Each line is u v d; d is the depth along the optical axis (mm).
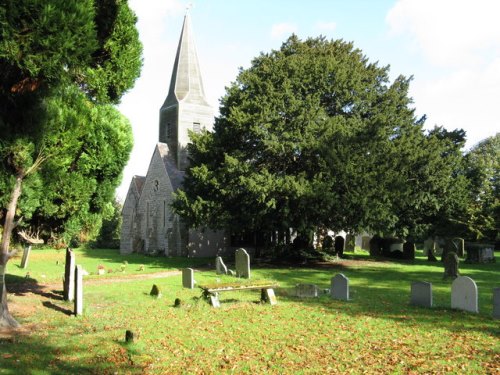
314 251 30328
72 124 10727
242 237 38906
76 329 10320
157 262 31453
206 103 42094
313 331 10328
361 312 12453
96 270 25656
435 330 10305
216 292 13570
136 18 12375
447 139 31359
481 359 8062
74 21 8141
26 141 9945
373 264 28141
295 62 27016
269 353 8617
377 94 30250
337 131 24969
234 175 24656
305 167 26719
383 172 24547
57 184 11477
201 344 9227
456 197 32562
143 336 9797
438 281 19562
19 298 14219
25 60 7863
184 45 42219
